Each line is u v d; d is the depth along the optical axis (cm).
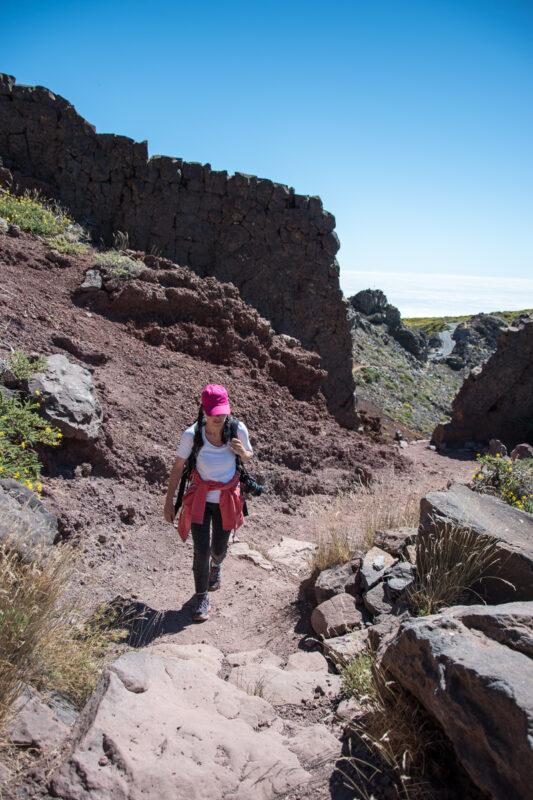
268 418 848
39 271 838
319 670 335
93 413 576
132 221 1069
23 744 215
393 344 3931
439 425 1262
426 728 230
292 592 464
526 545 325
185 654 346
